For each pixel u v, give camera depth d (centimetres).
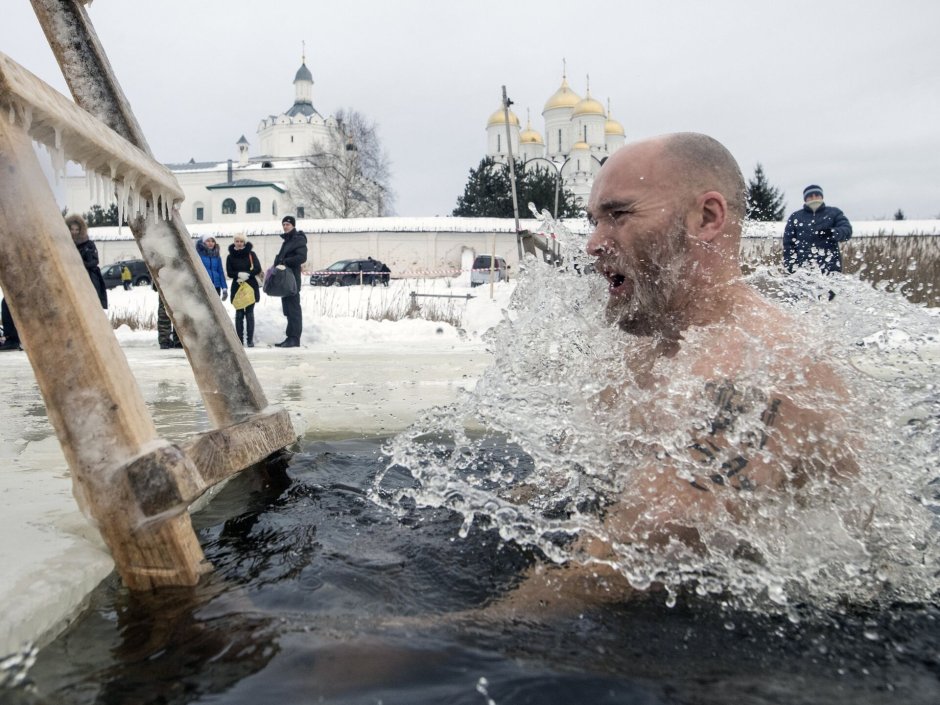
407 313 1548
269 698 84
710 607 110
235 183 6019
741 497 128
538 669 91
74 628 104
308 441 249
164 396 416
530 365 176
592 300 170
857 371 142
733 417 130
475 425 278
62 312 120
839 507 131
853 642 100
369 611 109
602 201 150
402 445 238
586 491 159
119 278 2645
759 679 89
